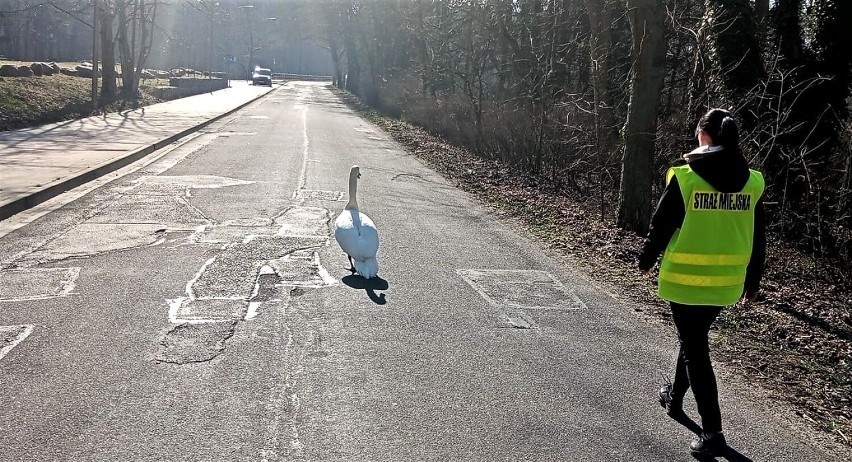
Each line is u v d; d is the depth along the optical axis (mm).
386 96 47812
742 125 13312
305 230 9773
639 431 4539
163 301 6465
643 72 11531
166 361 5113
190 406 4441
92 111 30703
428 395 4812
